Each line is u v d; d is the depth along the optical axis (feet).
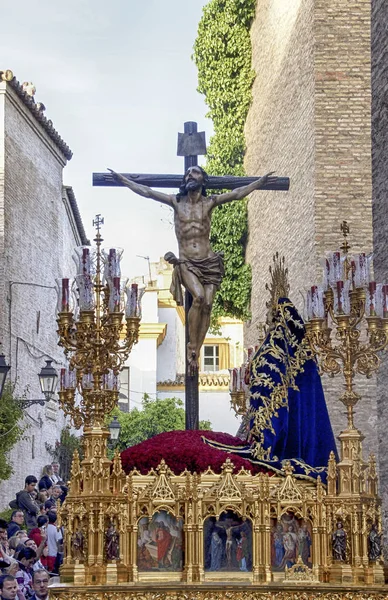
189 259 36.32
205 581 28.73
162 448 30.96
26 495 61.36
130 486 29.32
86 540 28.81
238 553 29.19
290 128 79.00
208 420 126.52
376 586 28.17
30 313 118.32
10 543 49.80
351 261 31.40
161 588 27.91
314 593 28.04
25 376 115.24
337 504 29.55
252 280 94.73
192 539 28.94
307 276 72.33
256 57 94.53
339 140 71.00
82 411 37.81
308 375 33.09
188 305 36.88
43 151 125.70
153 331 149.38
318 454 32.65
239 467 30.53
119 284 30.37
